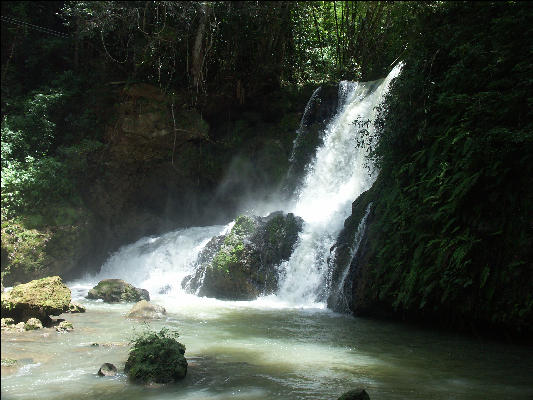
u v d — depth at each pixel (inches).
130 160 748.6
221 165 794.8
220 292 549.0
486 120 393.1
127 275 677.3
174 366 253.1
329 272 512.4
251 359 295.7
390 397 231.9
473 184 370.3
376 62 910.4
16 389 233.6
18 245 596.7
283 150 781.9
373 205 492.4
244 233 573.6
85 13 783.7
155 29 782.5
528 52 410.9
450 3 545.6
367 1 933.8
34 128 737.0
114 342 322.7
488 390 245.6
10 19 866.1
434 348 336.8
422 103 480.1
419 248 403.5
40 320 377.1
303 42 930.1
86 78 818.8
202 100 797.9
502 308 356.8
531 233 346.9
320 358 302.7
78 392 231.1
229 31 797.2
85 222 668.7
